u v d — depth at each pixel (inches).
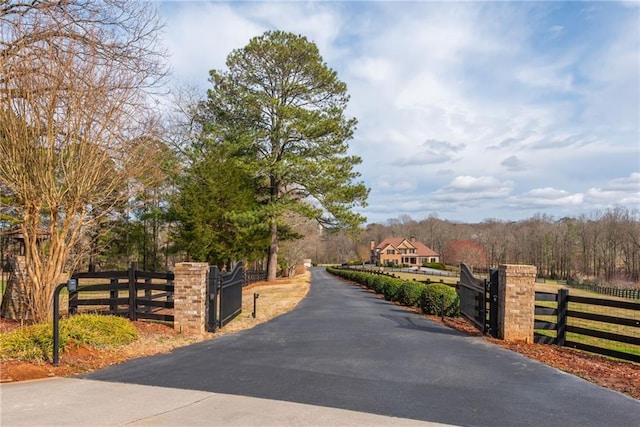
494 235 3425.2
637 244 2477.9
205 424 168.2
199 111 1117.7
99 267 1299.2
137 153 376.8
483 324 388.5
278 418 175.9
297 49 1077.1
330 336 372.5
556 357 296.7
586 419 180.4
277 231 1295.5
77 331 279.0
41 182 303.0
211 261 1023.6
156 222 1264.8
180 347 317.1
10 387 210.7
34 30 315.9
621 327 735.1
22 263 383.9
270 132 1101.7
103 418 173.2
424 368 262.1
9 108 293.4
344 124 1155.9
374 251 4030.5
